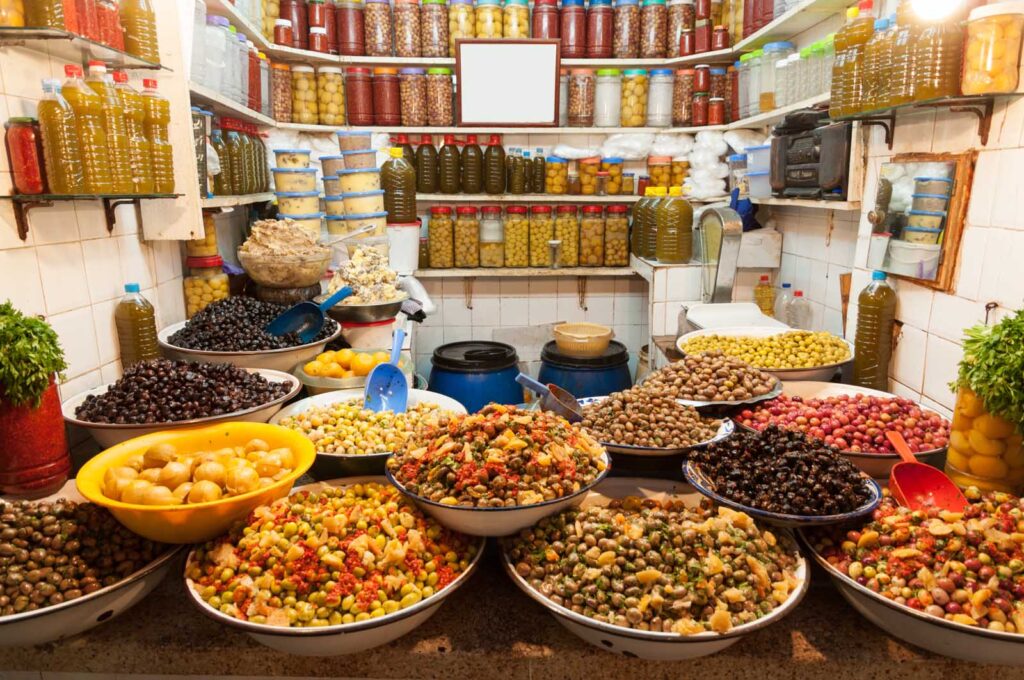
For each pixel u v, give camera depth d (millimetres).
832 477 1320
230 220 3182
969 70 1647
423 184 3945
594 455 1404
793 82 2957
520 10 3801
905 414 1771
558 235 4082
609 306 4398
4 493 1446
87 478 1269
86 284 1888
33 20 1456
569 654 1162
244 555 1159
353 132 3070
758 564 1142
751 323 2834
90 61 1672
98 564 1178
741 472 1383
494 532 1259
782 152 2793
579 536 1212
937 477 1440
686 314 2900
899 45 1811
